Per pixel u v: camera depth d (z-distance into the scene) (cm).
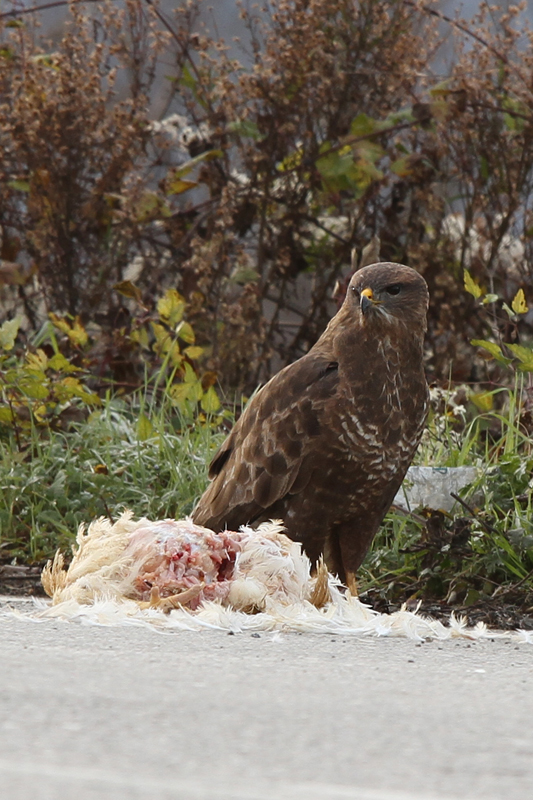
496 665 550
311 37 1391
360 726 384
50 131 1380
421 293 888
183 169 1394
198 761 333
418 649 595
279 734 368
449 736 376
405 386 884
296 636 623
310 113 1413
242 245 1410
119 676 454
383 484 892
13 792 292
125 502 1050
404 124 1416
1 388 1144
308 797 300
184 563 686
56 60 1399
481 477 967
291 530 902
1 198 1412
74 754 333
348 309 895
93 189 1388
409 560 956
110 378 1296
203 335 1375
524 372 1091
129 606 654
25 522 1045
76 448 1114
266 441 904
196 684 445
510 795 314
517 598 887
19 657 492
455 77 1391
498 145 1413
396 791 312
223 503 930
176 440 1112
